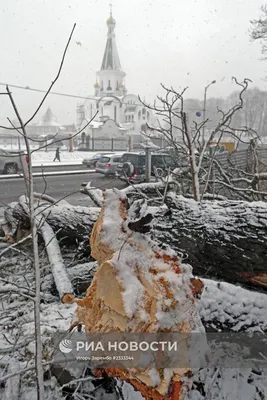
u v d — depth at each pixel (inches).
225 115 230.5
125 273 63.9
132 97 2047.2
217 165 267.7
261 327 93.4
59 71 69.3
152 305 62.3
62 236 172.2
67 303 117.0
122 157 593.0
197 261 130.1
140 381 63.3
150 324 61.1
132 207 71.4
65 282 124.3
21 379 92.3
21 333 103.7
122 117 2060.8
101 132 1620.3
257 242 114.3
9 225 209.6
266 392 86.0
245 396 84.8
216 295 96.7
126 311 60.6
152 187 262.2
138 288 63.1
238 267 120.1
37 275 67.9
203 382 85.9
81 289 137.5
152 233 137.0
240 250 117.7
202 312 92.6
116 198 75.3
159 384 61.3
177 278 66.1
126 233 69.7
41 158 951.0
